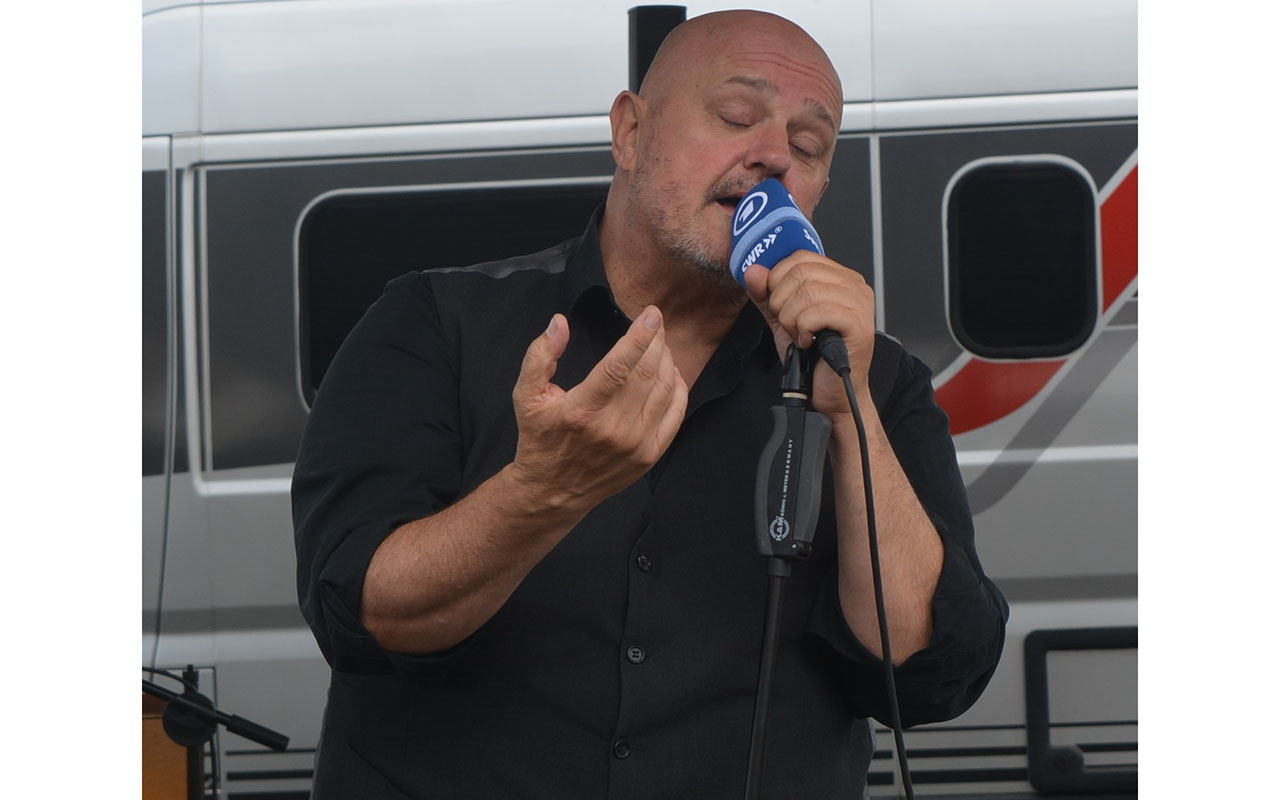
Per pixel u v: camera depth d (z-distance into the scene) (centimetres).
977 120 505
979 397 509
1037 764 500
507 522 252
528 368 233
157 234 506
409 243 509
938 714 312
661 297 321
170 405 506
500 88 506
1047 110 505
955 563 298
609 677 296
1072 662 503
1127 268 506
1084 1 505
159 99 506
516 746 293
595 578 299
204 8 508
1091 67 505
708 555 306
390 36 507
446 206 507
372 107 507
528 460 242
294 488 308
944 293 507
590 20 506
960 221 507
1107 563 506
